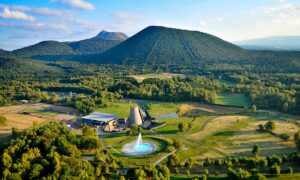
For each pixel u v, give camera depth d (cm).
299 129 17350
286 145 14850
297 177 11075
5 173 10819
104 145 15775
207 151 14475
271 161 12194
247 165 12231
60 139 13938
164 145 15312
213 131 17562
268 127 17088
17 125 19725
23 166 11556
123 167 12825
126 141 16288
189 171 12088
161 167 11625
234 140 15825
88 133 16688
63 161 11862
